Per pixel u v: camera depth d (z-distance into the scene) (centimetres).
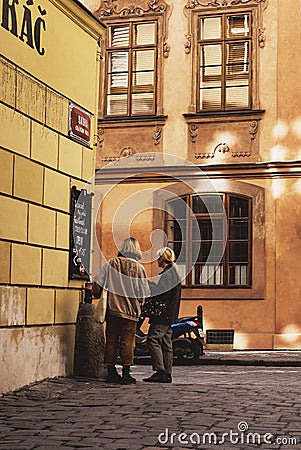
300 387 1195
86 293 1299
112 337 1195
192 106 2372
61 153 1245
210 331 2286
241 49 2358
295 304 2250
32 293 1141
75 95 1305
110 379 1196
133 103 2428
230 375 1474
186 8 2403
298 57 2305
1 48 1072
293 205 2272
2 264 1061
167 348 1244
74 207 1274
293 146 2286
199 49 2388
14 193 1095
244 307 2280
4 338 1059
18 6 1123
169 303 1240
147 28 2438
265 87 2323
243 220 2312
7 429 770
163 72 2406
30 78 1149
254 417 865
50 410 905
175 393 1072
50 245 1200
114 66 2455
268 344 2247
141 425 799
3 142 1070
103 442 704
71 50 1295
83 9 1314
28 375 1127
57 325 1218
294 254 2262
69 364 1251
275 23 2331
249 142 2319
